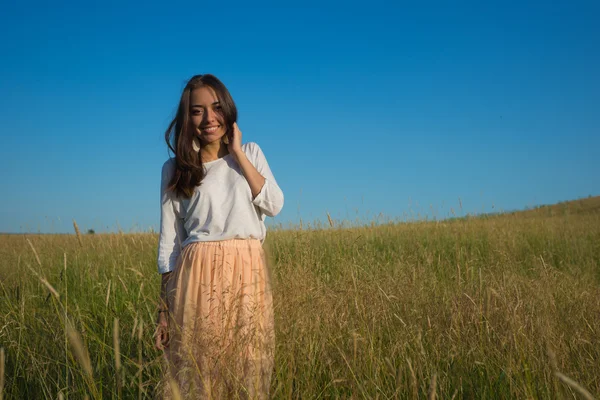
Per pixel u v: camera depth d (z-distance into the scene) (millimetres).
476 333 2949
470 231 10445
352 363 2600
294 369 2578
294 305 2807
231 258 2697
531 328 2822
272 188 2803
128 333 3498
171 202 2879
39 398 2873
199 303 2662
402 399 2457
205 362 2432
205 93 2750
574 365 2699
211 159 2869
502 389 2562
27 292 4590
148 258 7289
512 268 5293
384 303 3205
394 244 9273
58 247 8734
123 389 2803
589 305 3506
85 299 5297
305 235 5738
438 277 5461
